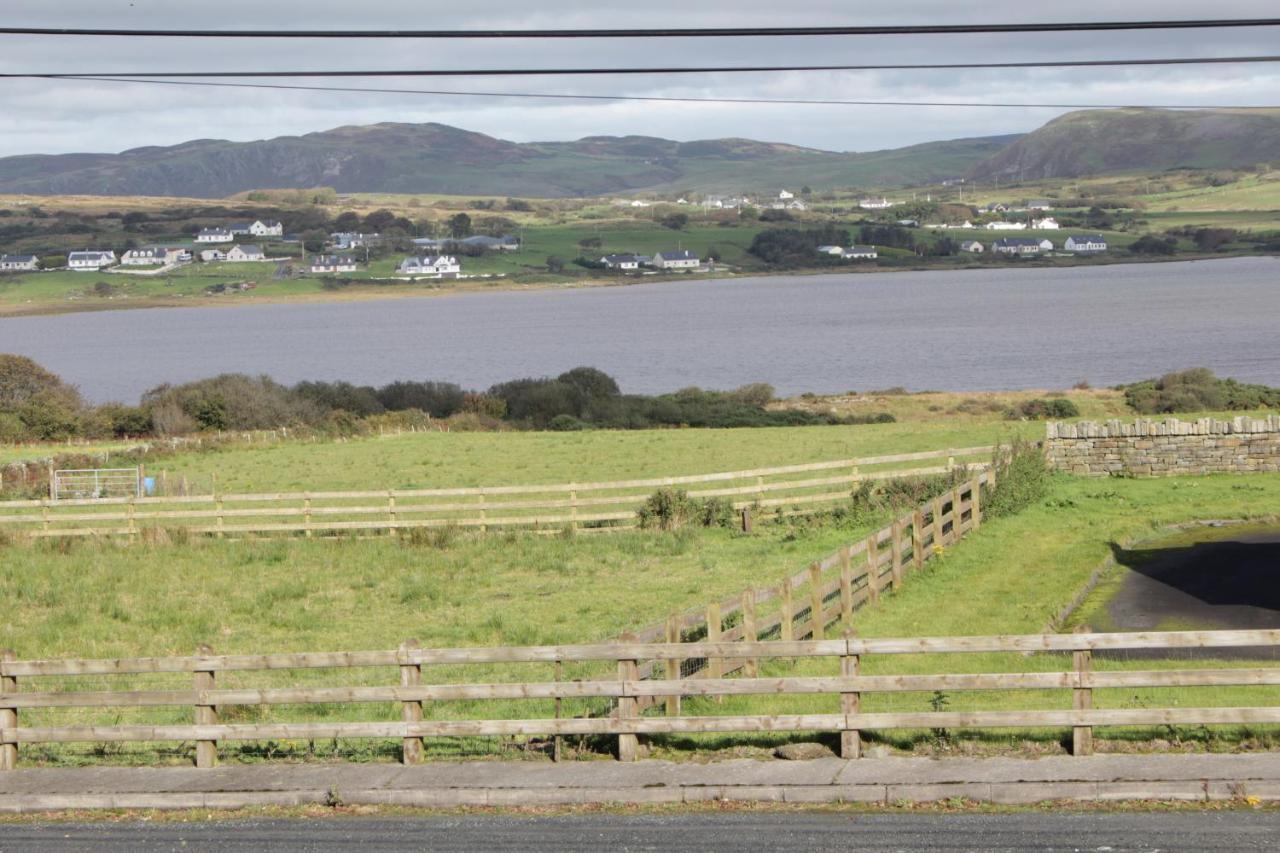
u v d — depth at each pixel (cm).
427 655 1775
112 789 1722
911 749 1723
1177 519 3894
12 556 4091
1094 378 14788
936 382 15050
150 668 1817
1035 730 1786
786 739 1795
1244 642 1625
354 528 4406
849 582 2681
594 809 1606
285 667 1802
